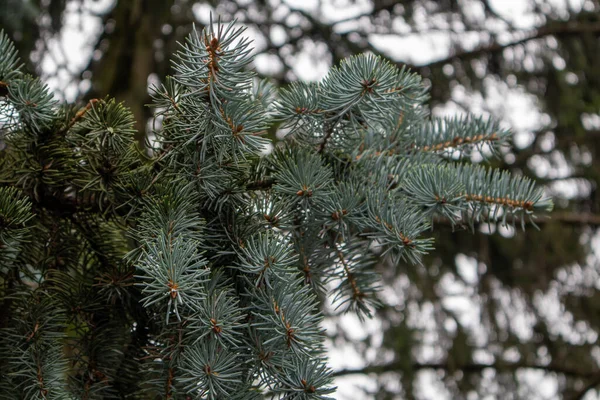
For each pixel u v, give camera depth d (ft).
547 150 10.55
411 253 3.55
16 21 7.64
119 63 8.05
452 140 3.96
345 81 3.49
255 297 3.44
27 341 3.54
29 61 7.77
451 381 10.73
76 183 3.64
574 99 10.52
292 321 3.37
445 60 10.09
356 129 3.65
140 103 7.82
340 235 3.69
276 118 3.63
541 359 10.94
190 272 3.34
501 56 10.30
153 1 8.21
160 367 3.47
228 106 3.36
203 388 3.32
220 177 3.49
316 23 9.86
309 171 3.55
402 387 10.48
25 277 3.73
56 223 3.73
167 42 9.04
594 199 10.80
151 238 3.39
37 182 3.65
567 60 10.49
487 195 3.68
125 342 3.69
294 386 3.37
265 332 3.40
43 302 3.58
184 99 3.43
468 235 10.45
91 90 8.03
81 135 3.64
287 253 3.43
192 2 9.30
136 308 3.66
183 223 3.43
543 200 3.66
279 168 3.60
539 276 10.69
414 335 10.42
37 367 3.52
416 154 3.92
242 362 3.40
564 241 10.53
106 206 3.67
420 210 3.62
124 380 3.67
